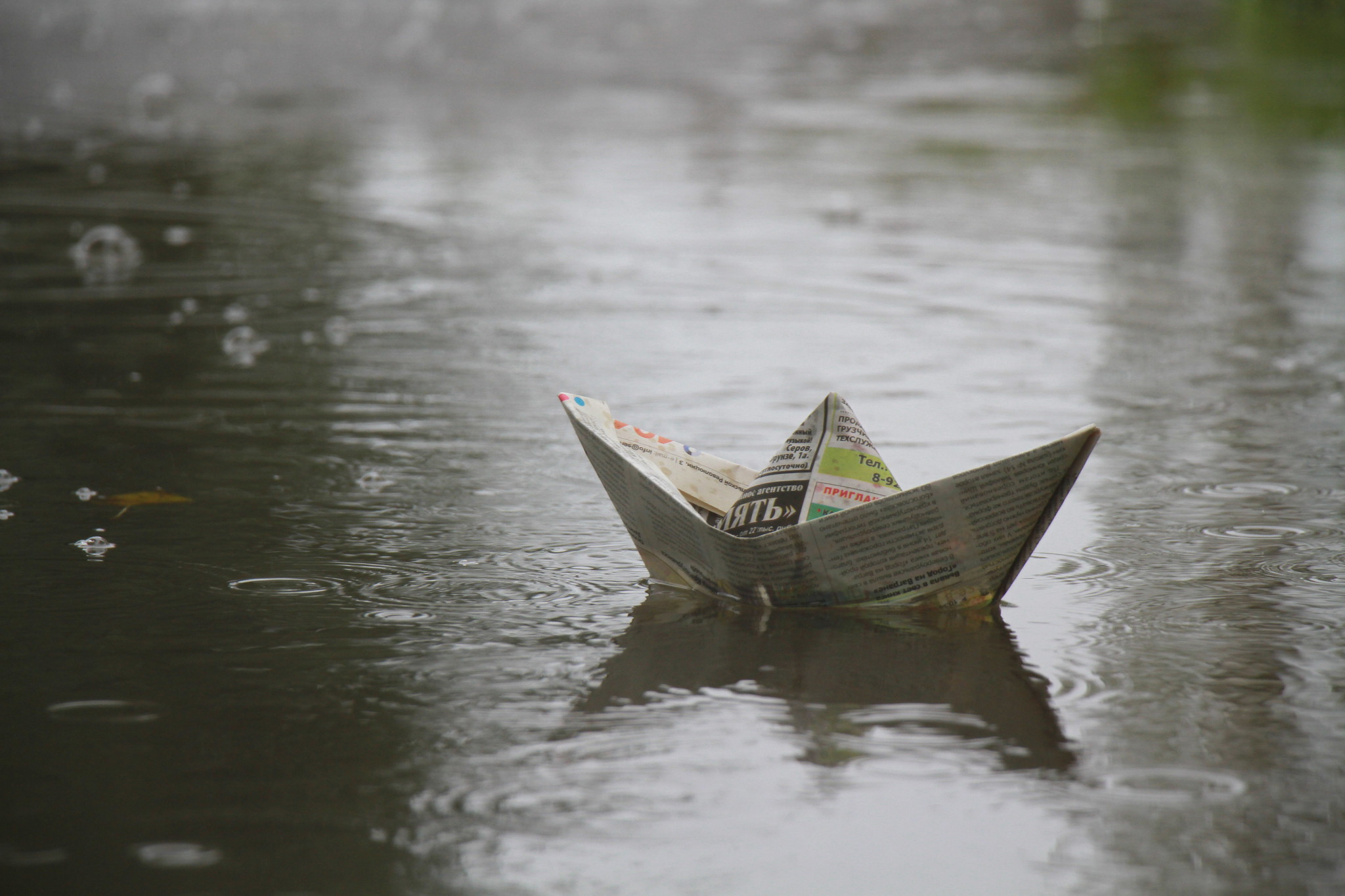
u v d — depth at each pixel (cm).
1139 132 3256
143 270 1809
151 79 4191
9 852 491
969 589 744
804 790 545
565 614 740
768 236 2128
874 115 3538
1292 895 477
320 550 836
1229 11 6034
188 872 480
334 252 1958
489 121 3397
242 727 594
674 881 480
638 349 1449
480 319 1576
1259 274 1886
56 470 993
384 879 479
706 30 5853
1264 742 589
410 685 642
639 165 2794
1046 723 607
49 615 720
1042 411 1213
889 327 1573
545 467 1030
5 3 5856
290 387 1256
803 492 758
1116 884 482
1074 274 1886
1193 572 812
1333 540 867
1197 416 1196
